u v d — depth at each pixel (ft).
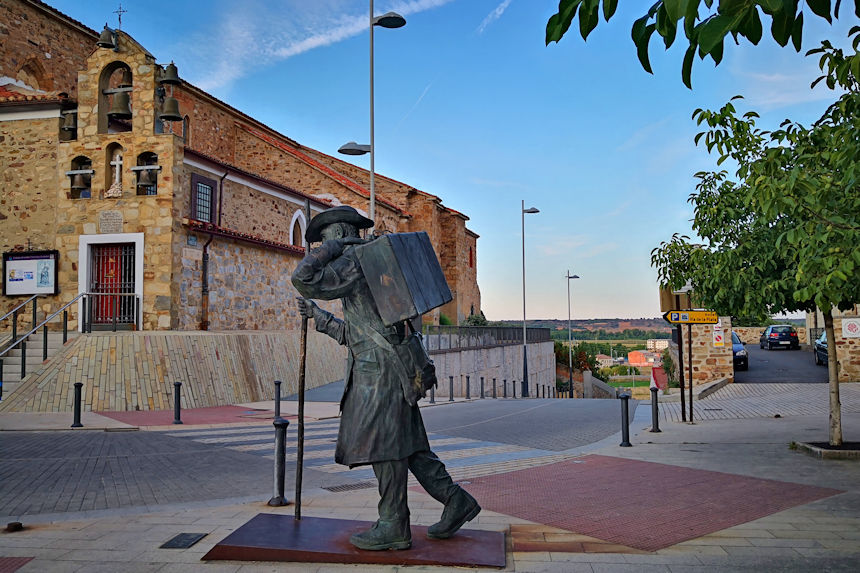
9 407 49.60
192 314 66.90
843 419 45.73
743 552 16.55
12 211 69.46
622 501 22.80
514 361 123.85
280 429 22.45
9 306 67.21
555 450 36.24
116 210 65.05
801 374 80.28
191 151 69.67
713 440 38.06
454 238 150.51
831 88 20.01
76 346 54.24
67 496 24.26
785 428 42.06
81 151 66.59
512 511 21.36
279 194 91.76
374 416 15.17
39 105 69.36
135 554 16.22
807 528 18.94
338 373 84.17
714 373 74.64
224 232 70.69
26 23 85.35
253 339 66.90
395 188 136.36
